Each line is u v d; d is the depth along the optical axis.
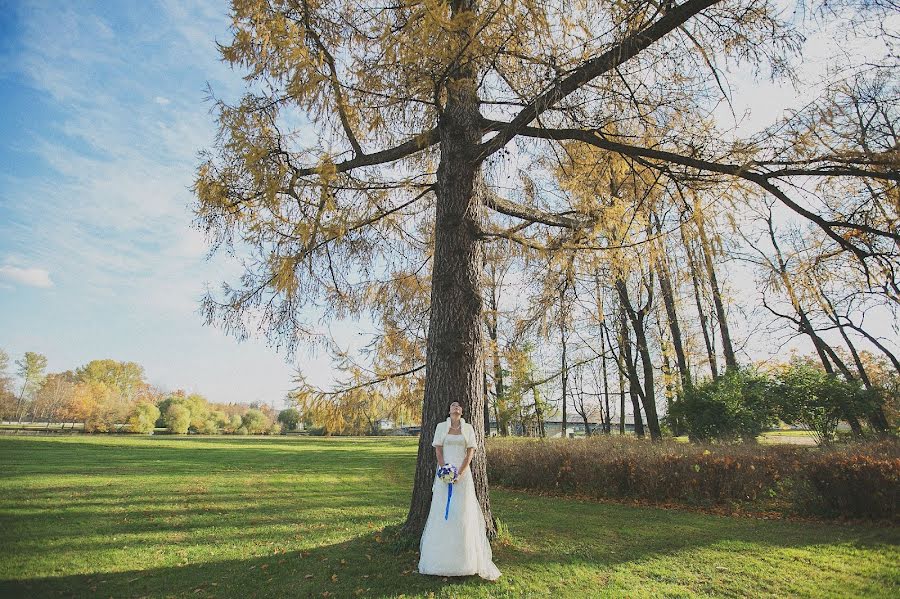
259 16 4.78
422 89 4.87
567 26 4.60
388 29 4.54
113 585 4.32
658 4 4.20
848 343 15.05
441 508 4.62
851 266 5.32
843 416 13.58
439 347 5.50
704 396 14.41
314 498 9.46
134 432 53.56
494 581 4.43
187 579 4.47
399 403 7.64
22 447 21.69
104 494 9.44
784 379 14.64
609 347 18.55
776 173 4.71
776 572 4.92
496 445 12.98
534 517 7.59
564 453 11.04
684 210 5.65
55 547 5.53
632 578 4.67
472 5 5.13
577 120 4.98
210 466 16.06
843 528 6.92
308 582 4.33
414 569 4.60
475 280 5.67
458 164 5.70
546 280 6.98
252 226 5.90
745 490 8.55
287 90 5.08
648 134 5.59
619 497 9.73
